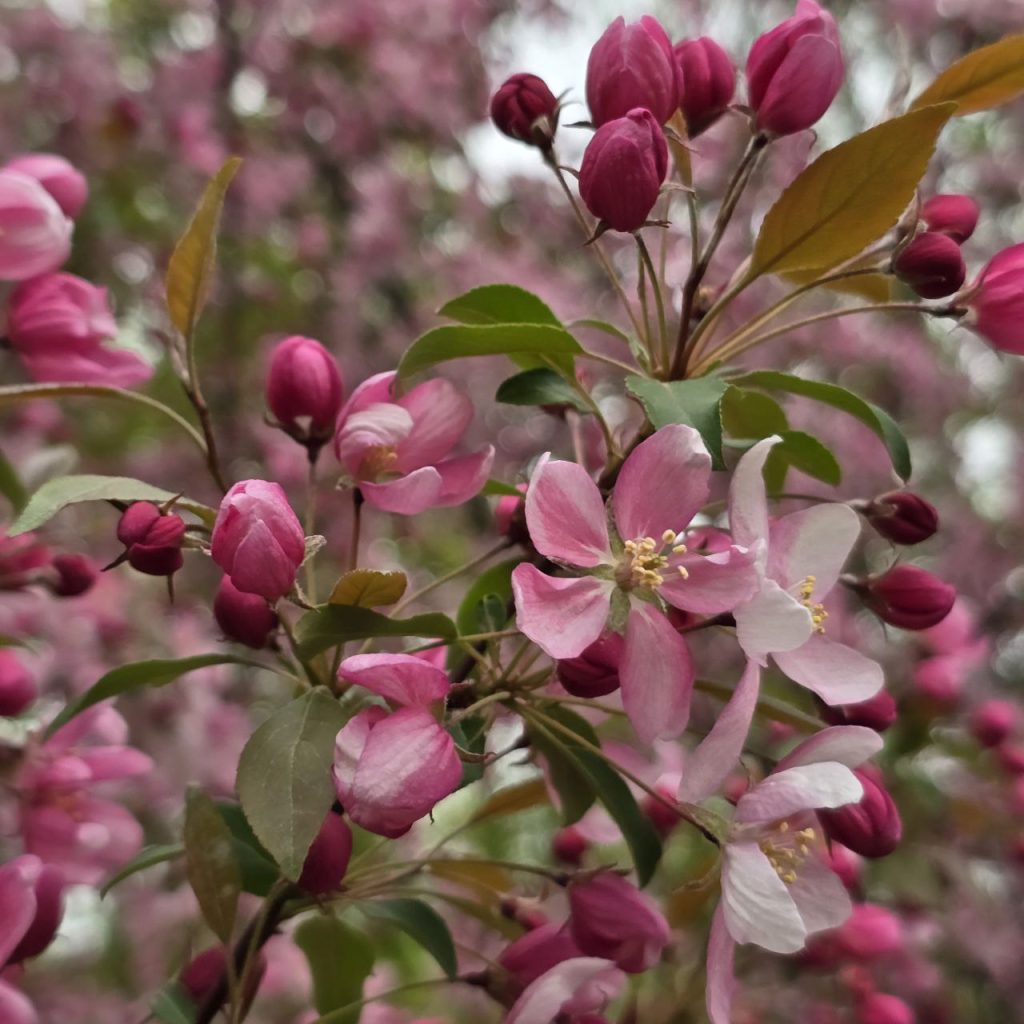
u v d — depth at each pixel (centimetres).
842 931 31
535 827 51
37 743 25
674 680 20
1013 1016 46
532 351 21
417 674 18
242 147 69
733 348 22
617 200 20
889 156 20
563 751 23
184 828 20
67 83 62
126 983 48
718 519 26
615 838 28
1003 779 39
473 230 71
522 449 63
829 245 21
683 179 23
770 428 24
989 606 67
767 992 35
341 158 72
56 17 63
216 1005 22
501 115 24
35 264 24
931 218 23
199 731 45
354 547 22
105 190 64
